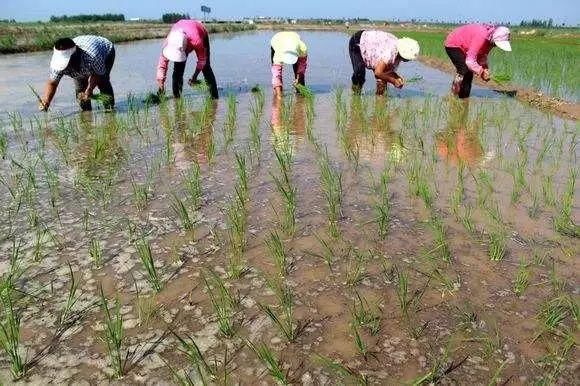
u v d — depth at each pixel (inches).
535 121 243.3
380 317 87.0
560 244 113.4
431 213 129.6
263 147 192.1
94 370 75.0
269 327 84.4
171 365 75.9
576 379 72.8
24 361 76.9
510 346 79.6
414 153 185.5
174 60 268.8
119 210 131.0
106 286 96.4
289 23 3388.3
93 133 212.1
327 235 117.3
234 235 117.0
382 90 313.3
